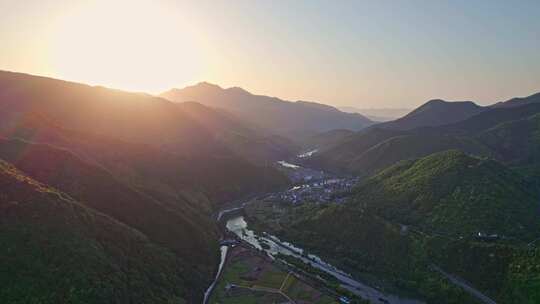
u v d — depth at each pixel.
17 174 165.88
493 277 175.50
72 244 140.25
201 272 188.12
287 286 181.88
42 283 121.69
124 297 136.00
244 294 173.62
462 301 165.88
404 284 188.00
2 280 116.75
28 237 133.62
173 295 155.38
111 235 161.38
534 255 171.38
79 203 171.75
